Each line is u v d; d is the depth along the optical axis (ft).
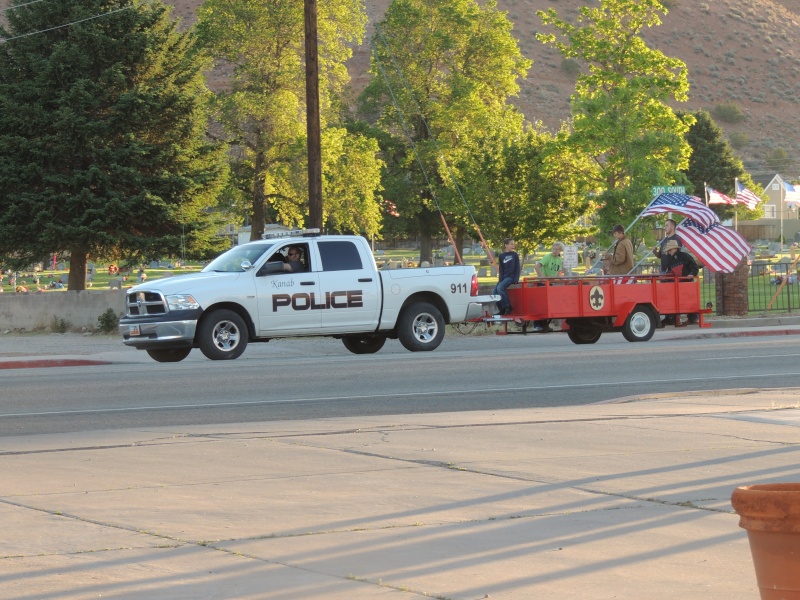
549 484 46.88
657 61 236.02
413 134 409.49
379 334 123.65
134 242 202.08
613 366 102.73
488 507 42.60
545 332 128.47
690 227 149.69
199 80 217.97
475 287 126.00
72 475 49.93
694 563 34.12
